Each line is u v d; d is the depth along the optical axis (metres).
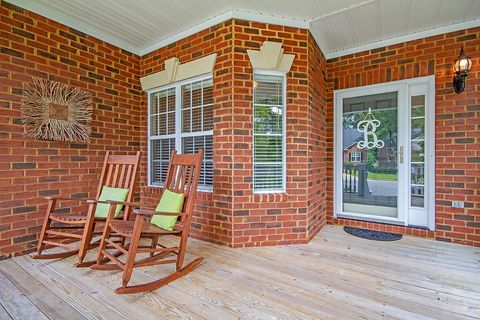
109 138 3.62
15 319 1.66
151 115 4.05
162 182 3.94
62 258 2.65
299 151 3.21
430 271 2.41
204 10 2.97
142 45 3.88
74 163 3.22
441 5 2.77
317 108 3.64
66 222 2.57
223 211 3.09
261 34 3.07
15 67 2.70
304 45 3.20
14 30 2.69
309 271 2.40
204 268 2.46
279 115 3.24
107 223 2.45
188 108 3.58
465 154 3.09
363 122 3.83
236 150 3.02
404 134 3.50
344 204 3.99
